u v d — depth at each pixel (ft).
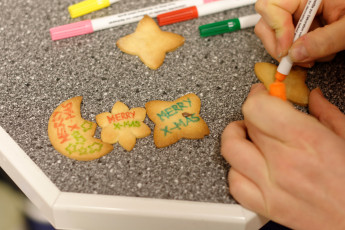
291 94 1.35
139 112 1.33
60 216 1.16
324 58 1.40
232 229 1.13
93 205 1.14
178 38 1.50
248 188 1.11
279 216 1.09
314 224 1.05
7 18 1.60
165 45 1.49
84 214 1.15
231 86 1.39
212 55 1.47
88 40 1.53
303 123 1.03
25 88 1.40
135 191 1.17
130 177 1.20
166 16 1.55
